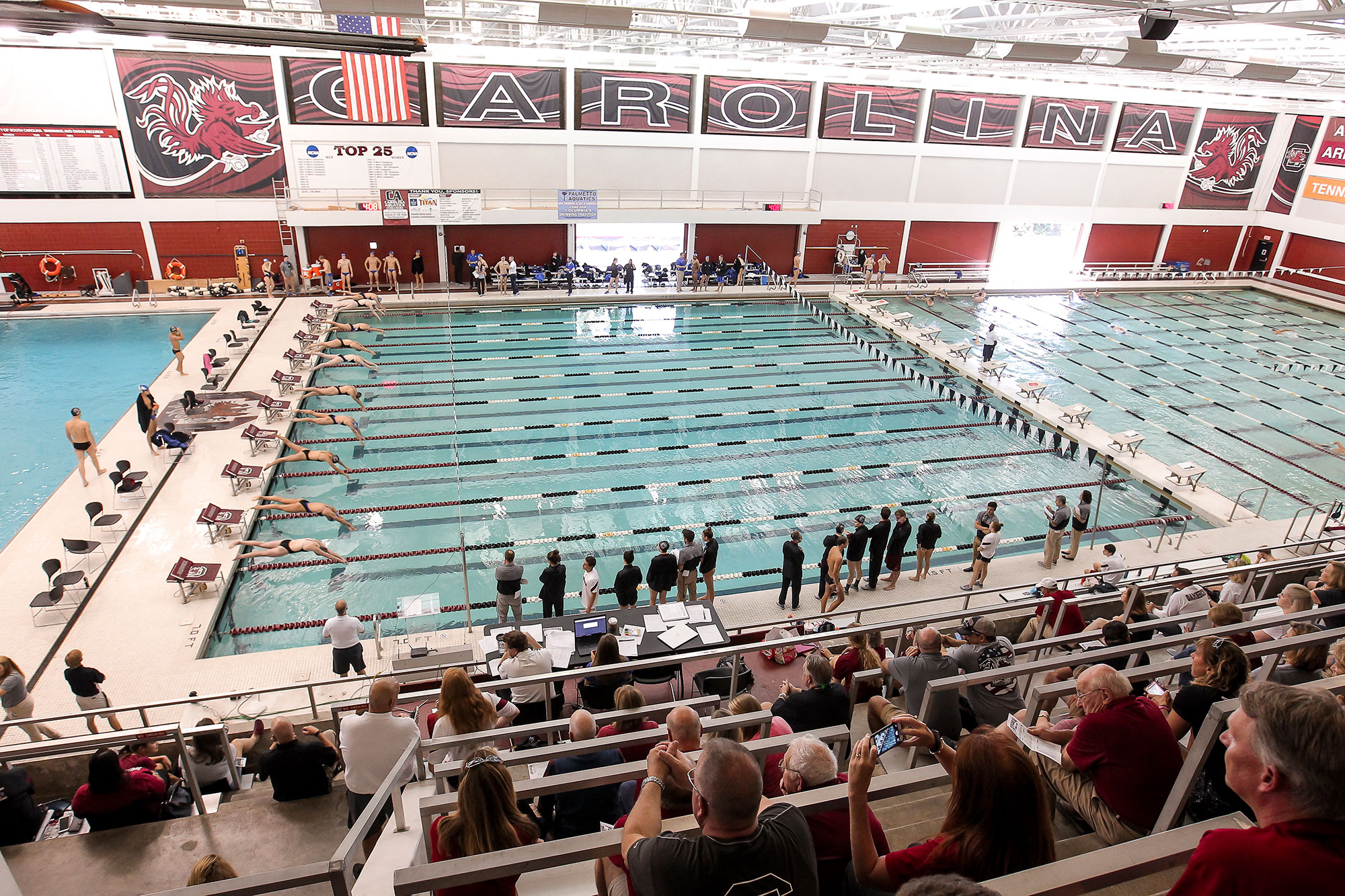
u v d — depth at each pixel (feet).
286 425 49.29
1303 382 63.72
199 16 55.77
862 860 7.22
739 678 23.53
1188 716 11.14
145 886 13.05
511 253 84.43
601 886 7.71
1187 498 44.27
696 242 88.89
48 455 44.73
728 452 49.60
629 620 27.14
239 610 34.19
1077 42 64.59
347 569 37.19
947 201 91.71
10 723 18.06
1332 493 45.70
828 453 49.80
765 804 7.48
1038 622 23.65
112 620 31.91
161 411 50.42
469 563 37.96
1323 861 4.42
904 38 46.06
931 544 35.45
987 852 6.72
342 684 28.17
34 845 13.73
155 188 72.02
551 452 48.91
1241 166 98.32
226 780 17.35
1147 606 26.37
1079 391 60.49
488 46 71.51
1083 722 9.72
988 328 77.00
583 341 69.82
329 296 76.43
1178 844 6.26
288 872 6.28
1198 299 92.22
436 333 70.38
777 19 44.14
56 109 67.56
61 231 71.31
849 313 81.82
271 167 73.92
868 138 86.58
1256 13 39.52
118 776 14.03
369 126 74.38
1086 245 99.19
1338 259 92.68
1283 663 13.89
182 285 73.61
